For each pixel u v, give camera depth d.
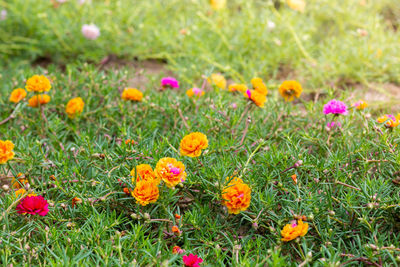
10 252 1.93
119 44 4.55
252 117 2.90
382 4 4.99
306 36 4.34
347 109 2.72
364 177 2.23
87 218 2.13
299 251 2.09
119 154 2.41
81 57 4.43
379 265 1.90
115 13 4.89
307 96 3.74
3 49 4.54
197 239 2.14
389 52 4.09
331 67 3.94
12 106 3.22
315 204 2.11
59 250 1.91
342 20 4.82
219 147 2.51
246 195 2.06
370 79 3.92
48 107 3.21
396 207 2.01
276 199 2.24
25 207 1.98
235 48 4.44
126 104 3.21
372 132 2.49
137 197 2.04
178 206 2.31
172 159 2.06
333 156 2.28
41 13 4.66
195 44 4.45
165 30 4.63
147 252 1.88
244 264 1.89
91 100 3.34
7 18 4.75
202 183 2.22
